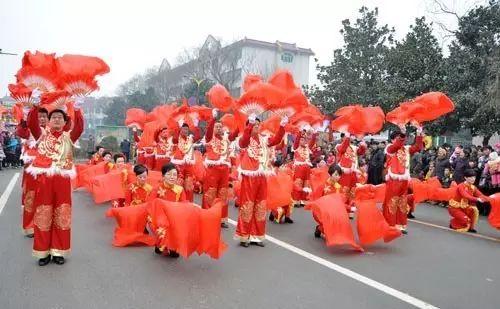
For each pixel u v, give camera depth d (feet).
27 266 19.62
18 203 36.63
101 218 31.45
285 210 32.50
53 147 19.40
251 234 25.02
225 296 16.93
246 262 21.61
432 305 16.80
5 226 27.71
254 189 24.76
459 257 24.53
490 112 57.57
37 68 18.69
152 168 48.11
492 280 20.42
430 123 62.23
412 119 30.40
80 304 15.66
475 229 33.83
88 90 19.75
